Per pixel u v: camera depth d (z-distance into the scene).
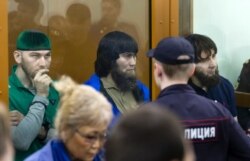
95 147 3.82
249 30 8.41
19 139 5.48
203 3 7.87
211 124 4.70
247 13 8.37
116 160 2.53
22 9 6.58
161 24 7.28
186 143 2.60
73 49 7.03
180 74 4.74
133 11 7.38
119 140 2.55
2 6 5.82
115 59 5.88
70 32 7.00
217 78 6.34
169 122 2.56
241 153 4.82
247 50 8.42
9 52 6.45
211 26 7.99
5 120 2.60
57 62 6.92
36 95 5.64
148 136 2.53
